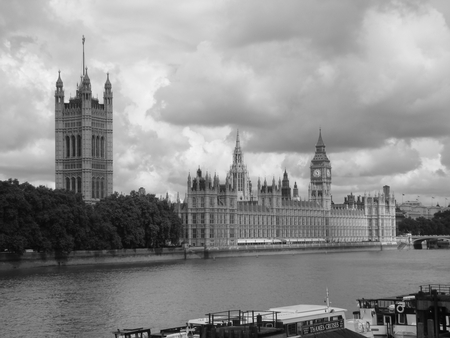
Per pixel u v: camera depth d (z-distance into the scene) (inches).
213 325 3725.4
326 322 4424.2
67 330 5620.1
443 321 4079.7
